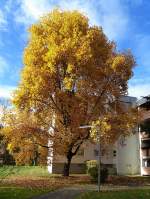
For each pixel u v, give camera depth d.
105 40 38.06
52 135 36.34
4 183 30.72
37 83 35.56
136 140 53.22
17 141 36.12
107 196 23.67
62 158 46.81
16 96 36.06
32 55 36.97
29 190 25.97
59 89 36.81
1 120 36.56
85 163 48.03
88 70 36.00
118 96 38.03
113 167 51.50
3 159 42.03
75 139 36.50
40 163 38.28
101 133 33.50
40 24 38.53
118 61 36.53
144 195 24.33
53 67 35.75
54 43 36.69
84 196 23.62
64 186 30.17
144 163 51.03
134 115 37.19
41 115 37.09
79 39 36.22
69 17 37.72
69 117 37.03
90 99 37.22
